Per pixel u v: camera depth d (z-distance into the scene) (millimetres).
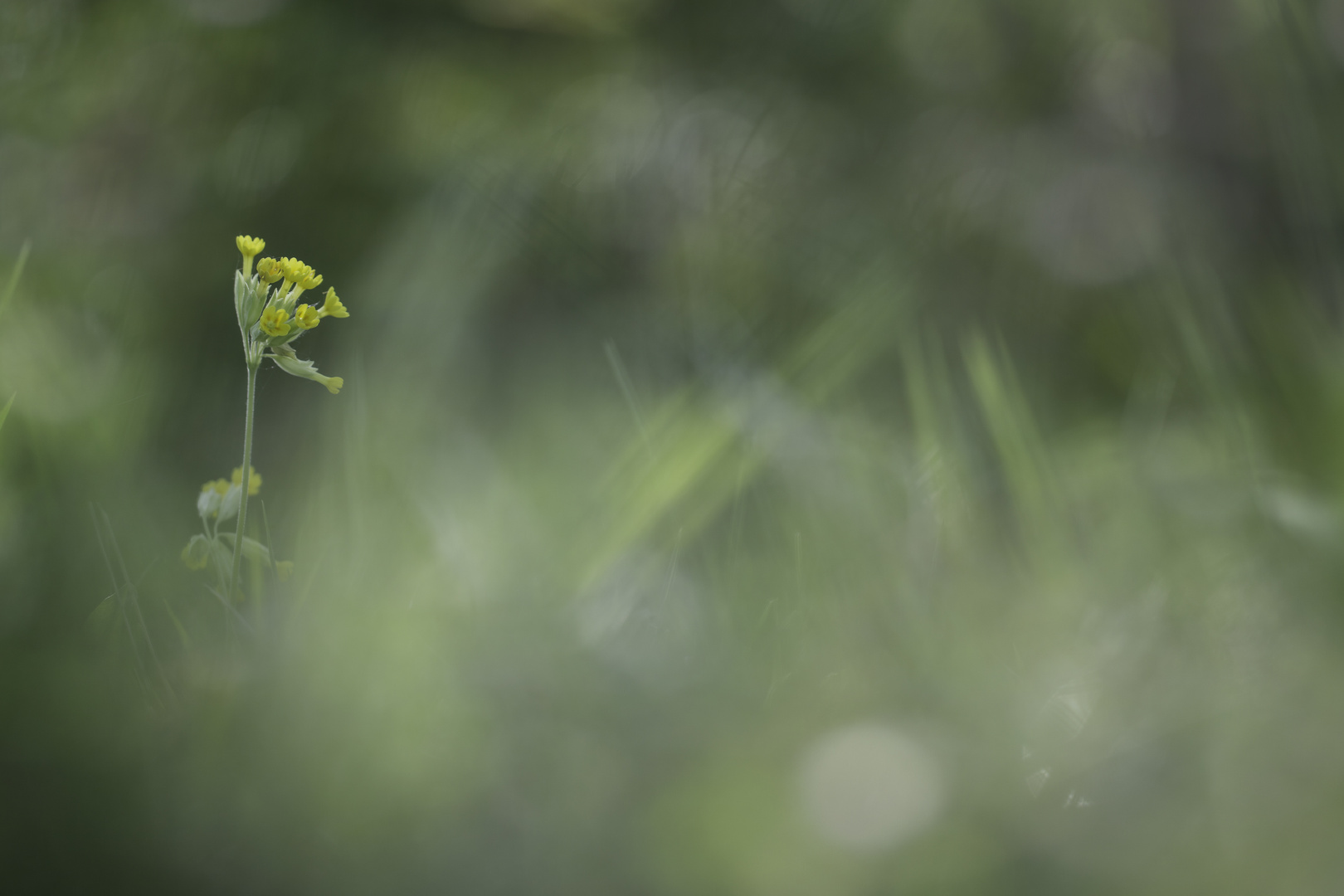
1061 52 4508
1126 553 2455
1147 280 2721
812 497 2512
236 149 4270
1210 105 3232
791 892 2184
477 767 2209
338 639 2258
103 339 2932
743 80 4461
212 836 2182
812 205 3463
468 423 2703
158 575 2332
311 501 2520
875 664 2322
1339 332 2488
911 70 4680
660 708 2242
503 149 4336
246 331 2328
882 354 2725
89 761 2191
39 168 3932
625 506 2457
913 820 2195
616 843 2189
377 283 3260
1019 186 3926
